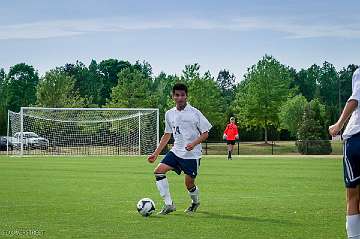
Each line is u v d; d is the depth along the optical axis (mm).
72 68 187750
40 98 111875
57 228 14938
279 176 35125
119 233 14219
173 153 18000
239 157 66875
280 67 118250
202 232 14391
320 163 51812
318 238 13547
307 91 199875
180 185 28859
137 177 34344
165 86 141875
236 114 123688
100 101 171000
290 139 134375
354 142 11773
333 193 24547
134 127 76938
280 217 17016
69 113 82750
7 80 180125
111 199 22000
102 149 77375
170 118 18266
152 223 15828
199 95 109000
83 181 31234
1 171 40094
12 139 76625
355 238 11750
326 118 103250
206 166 46688
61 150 77812
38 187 27391
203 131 18078
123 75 109062
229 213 17922
